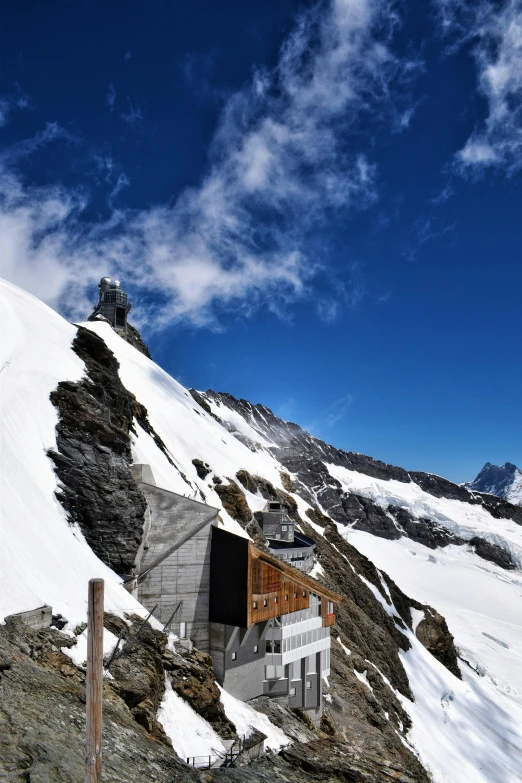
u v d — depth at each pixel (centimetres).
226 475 11881
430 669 12750
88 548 4006
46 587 2967
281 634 4953
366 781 2892
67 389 4972
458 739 9969
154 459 7644
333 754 3253
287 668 5147
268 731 4141
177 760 2394
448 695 11906
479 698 12825
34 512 3553
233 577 4578
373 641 10912
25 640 2420
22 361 4997
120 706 2617
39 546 3259
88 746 1388
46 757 1641
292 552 10462
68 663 2575
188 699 3456
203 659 3953
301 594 5241
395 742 7138
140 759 2141
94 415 4794
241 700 4600
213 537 4703
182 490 7550
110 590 3647
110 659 2938
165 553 4581
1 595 2584
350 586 12800
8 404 4247
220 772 2450
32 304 6706
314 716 5366
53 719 1906
